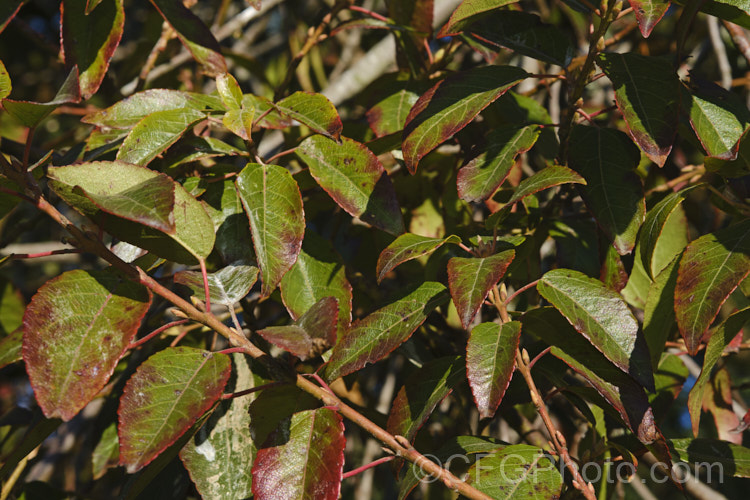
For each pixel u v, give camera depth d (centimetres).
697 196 111
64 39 92
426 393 88
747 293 95
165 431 81
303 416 85
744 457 89
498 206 98
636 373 85
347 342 88
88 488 108
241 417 91
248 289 86
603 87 120
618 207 89
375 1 134
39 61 150
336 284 91
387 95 98
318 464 84
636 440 91
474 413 106
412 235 88
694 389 88
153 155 88
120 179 83
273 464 84
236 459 90
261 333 82
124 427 81
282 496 83
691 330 86
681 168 103
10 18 93
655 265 99
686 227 99
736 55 123
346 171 90
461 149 101
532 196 96
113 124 91
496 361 85
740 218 92
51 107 82
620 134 91
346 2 101
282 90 102
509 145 90
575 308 87
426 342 101
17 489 104
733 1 86
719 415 101
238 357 93
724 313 120
